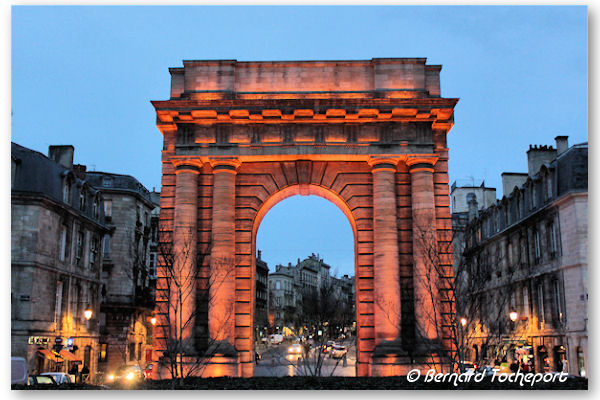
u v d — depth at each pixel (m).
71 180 54.91
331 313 81.25
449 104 39.62
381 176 39.84
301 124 40.56
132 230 73.12
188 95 41.72
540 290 53.47
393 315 37.69
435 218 39.69
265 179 41.19
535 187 53.81
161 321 38.50
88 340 59.72
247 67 42.38
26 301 46.72
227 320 37.94
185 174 40.31
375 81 41.75
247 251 40.34
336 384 30.31
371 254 40.09
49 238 50.16
